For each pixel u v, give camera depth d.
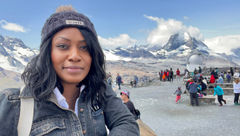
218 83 18.92
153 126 8.79
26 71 0.73
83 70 0.77
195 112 10.95
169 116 10.44
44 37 0.74
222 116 9.71
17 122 0.68
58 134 0.70
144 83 27.94
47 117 0.71
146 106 13.38
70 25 0.74
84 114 0.80
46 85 0.71
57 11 0.85
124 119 0.84
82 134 0.75
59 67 0.74
